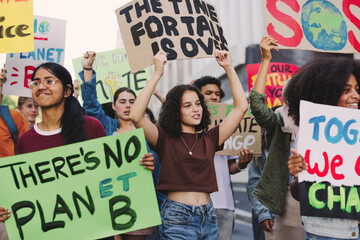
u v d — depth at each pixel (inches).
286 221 130.5
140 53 136.3
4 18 154.6
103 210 115.8
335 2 148.6
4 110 157.0
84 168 117.3
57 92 118.5
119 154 118.6
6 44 153.6
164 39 134.6
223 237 162.7
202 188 118.2
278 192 125.6
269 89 191.3
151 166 118.0
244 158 165.3
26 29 154.1
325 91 121.2
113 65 208.2
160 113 127.4
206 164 120.8
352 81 120.9
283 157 127.1
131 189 117.2
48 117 120.7
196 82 188.9
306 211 111.0
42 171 116.1
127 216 115.6
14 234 113.0
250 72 191.5
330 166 114.8
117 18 141.1
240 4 538.3
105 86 207.0
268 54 129.3
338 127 117.0
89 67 167.9
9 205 113.8
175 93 126.2
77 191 116.3
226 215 163.6
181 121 125.1
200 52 138.0
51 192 115.6
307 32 143.6
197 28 140.6
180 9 140.0
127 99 178.4
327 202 112.7
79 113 122.4
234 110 128.2
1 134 155.5
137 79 205.5
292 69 195.2
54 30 187.6
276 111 134.3
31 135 120.9
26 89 183.0
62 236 113.9
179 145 121.9
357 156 117.1
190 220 116.0
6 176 114.8
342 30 147.9
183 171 118.8
